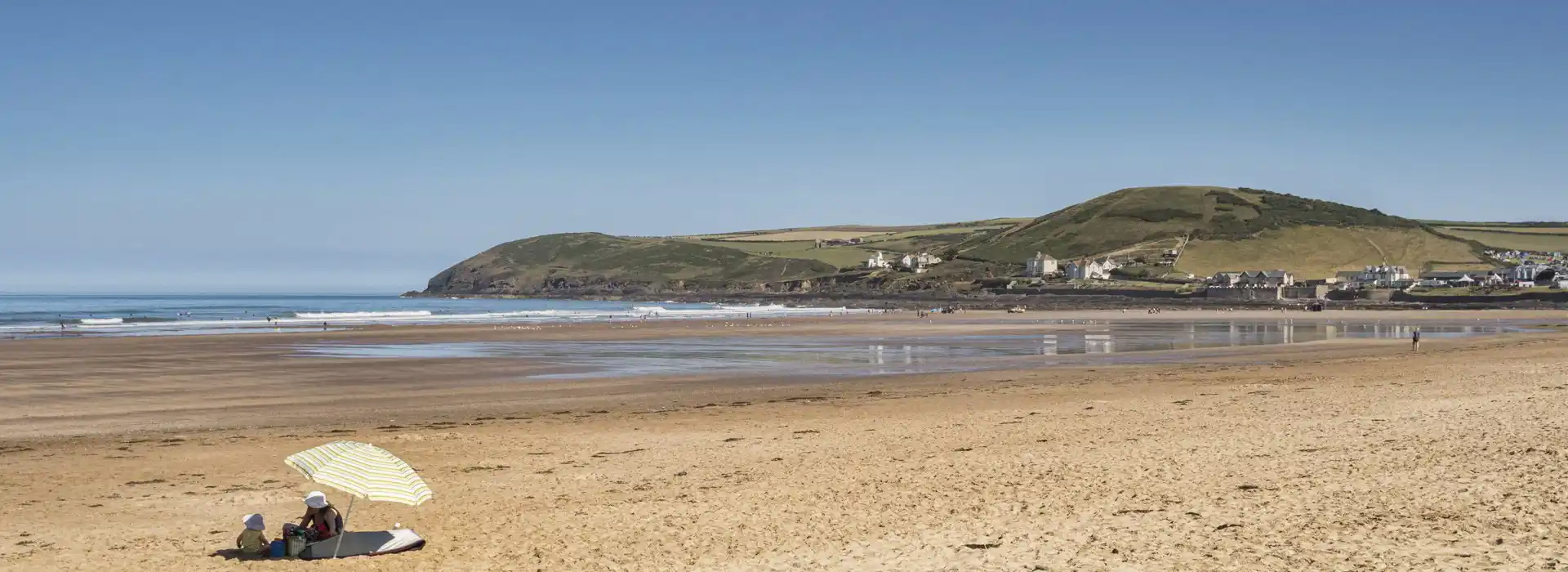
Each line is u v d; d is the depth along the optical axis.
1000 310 183.50
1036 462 17.02
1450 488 12.95
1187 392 30.30
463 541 12.55
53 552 12.22
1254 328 91.19
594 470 18.33
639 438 22.62
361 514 14.51
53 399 33.06
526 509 14.63
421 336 71.88
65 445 22.66
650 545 11.98
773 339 69.44
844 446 20.36
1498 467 14.17
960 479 15.67
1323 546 10.45
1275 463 15.73
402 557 11.73
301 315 118.88
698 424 25.14
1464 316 135.62
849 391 34.31
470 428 24.83
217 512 14.88
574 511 14.33
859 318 125.00
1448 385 28.84
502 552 11.88
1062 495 13.95
